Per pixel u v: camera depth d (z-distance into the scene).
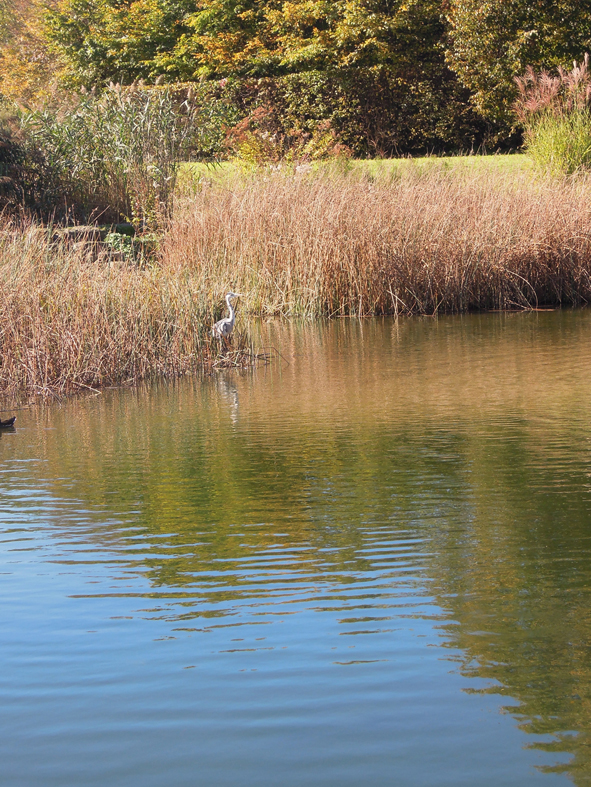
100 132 26.20
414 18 36.81
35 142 25.25
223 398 12.05
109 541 6.48
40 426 10.82
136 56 45.59
